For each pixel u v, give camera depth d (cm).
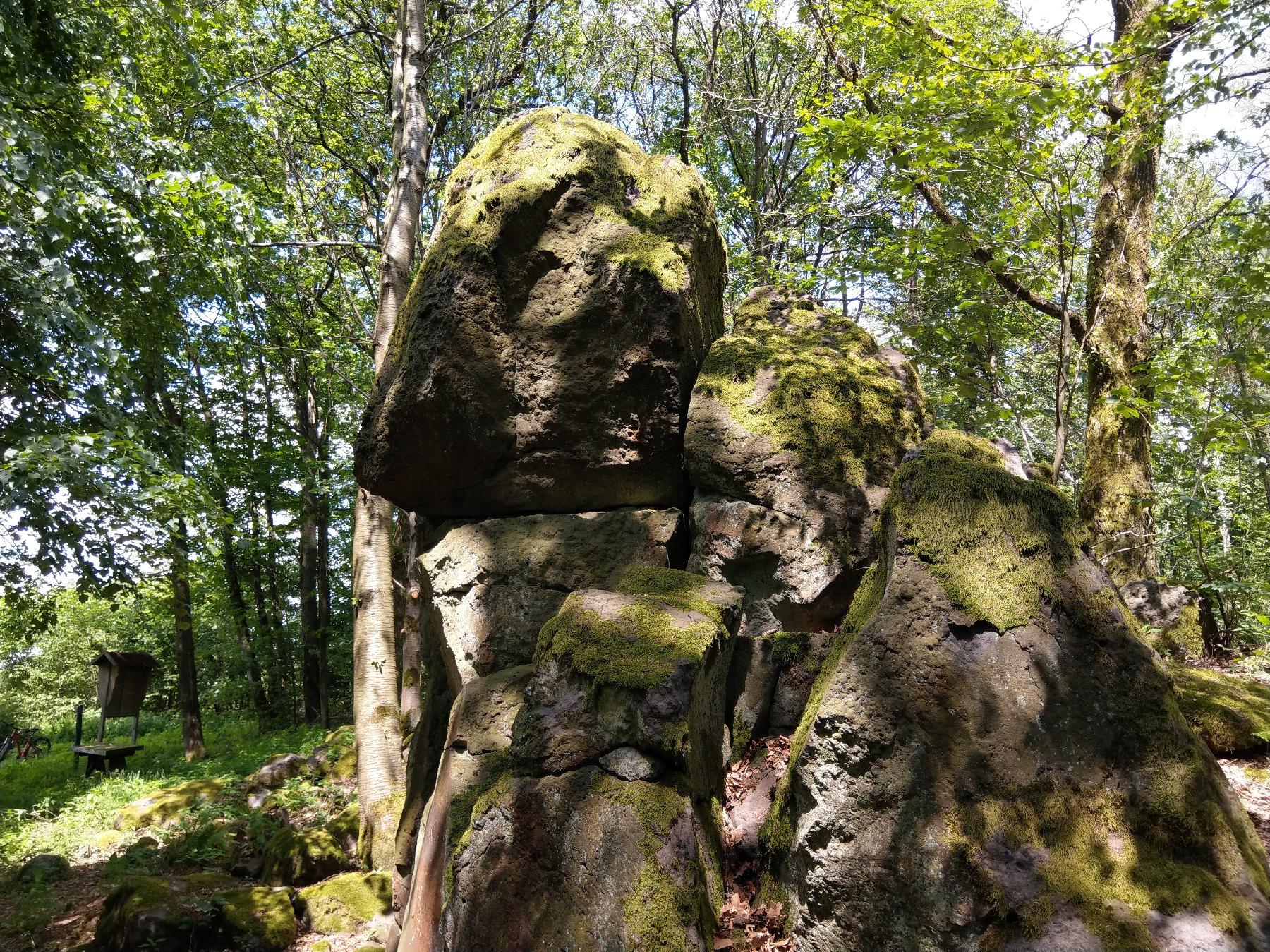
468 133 1280
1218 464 814
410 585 1061
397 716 898
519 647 427
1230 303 640
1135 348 771
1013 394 883
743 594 421
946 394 771
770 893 324
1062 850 271
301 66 1446
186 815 1028
